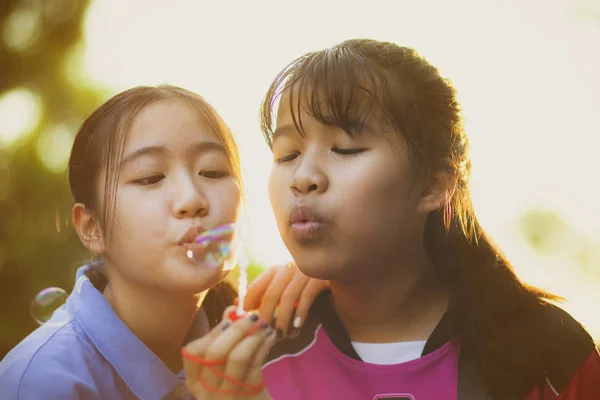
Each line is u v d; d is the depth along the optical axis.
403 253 1.49
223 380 1.31
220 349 1.30
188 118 1.43
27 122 4.67
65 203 3.09
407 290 1.52
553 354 1.49
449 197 1.52
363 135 1.38
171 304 1.46
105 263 1.53
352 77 1.40
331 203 1.37
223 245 1.39
